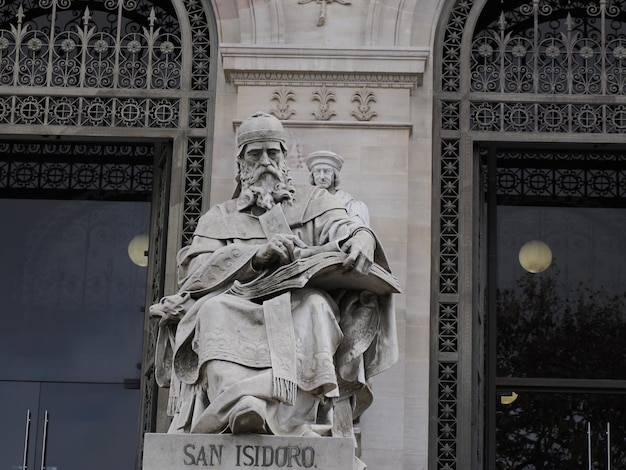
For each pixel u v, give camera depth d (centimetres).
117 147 2344
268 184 1739
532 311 2241
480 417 2100
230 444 1561
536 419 2222
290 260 1655
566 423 2220
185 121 2161
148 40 2195
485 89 2175
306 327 1630
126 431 2284
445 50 2183
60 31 2222
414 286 2083
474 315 2106
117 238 2325
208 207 2120
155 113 2170
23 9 2230
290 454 1561
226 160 2134
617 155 2269
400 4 2172
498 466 2208
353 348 1681
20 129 2164
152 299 2175
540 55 2189
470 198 2130
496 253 2189
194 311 1661
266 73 2133
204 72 2186
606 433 2214
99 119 2172
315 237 1725
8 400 2295
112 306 2314
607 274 2247
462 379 2066
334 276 1656
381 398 2025
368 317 1694
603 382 2222
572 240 2255
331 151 2097
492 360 2156
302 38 2158
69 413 2292
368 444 2009
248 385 1569
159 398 2081
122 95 2175
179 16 2200
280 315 1611
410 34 2166
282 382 1575
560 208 2259
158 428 2066
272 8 2164
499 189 2259
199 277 1684
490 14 2214
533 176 2262
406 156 2108
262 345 1603
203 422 1571
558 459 2212
